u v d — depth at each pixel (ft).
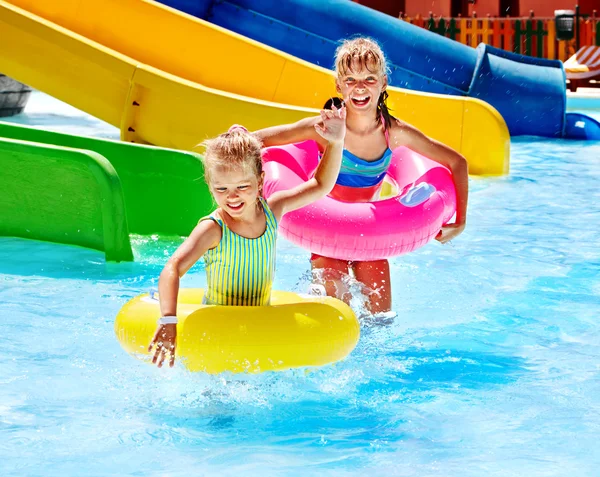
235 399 10.20
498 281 15.78
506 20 55.31
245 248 10.82
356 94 13.51
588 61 52.54
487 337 12.76
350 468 8.40
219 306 10.43
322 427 9.50
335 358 10.57
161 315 10.00
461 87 35.01
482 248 18.29
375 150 14.03
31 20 24.97
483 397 10.37
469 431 9.34
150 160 18.12
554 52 55.47
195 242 10.52
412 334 12.92
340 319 10.75
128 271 15.88
